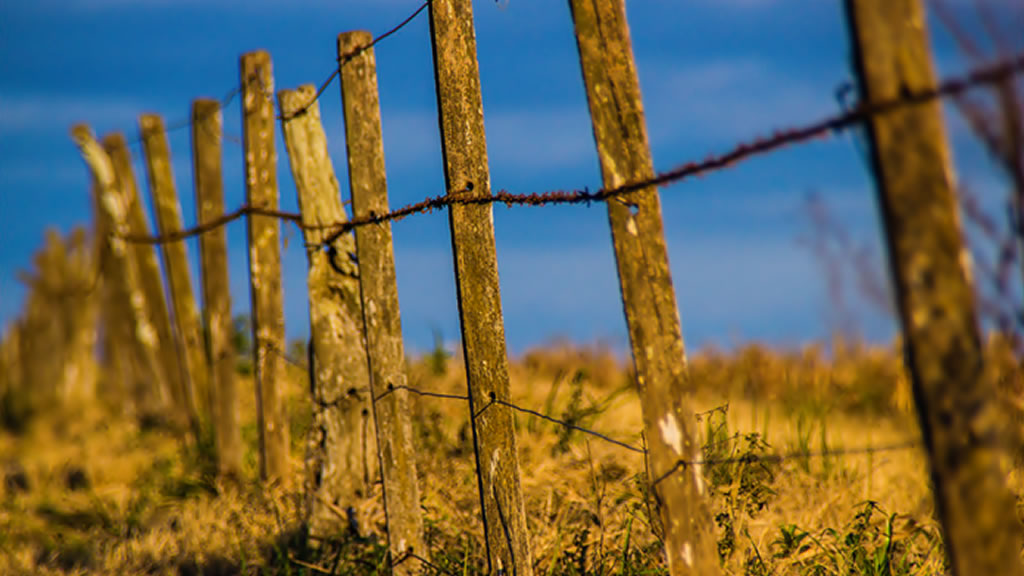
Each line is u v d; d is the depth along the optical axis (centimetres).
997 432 478
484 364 955
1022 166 457
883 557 959
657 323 718
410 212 1059
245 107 1709
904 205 475
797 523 1116
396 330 1208
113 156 2422
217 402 1855
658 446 719
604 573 1051
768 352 1677
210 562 1316
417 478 1277
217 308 1891
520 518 963
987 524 478
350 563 1262
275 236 1720
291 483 1678
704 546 721
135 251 2434
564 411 1612
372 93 1218
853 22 482
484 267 957
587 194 748
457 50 954
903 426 1299
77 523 1595
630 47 722
